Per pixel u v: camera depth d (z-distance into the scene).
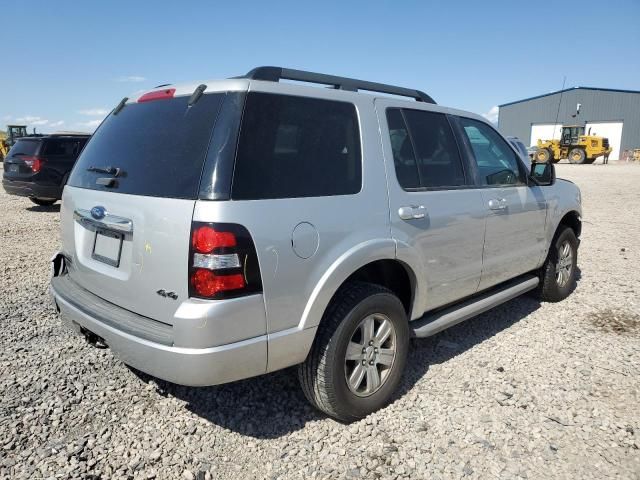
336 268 2.79
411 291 3.44
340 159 2.98
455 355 4.07
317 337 2.88
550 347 4.22
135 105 3.21
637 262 7.24
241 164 2.52
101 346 3.06
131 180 2.79
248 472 2.67
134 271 2.68
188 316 2.38
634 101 52.53
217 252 2.39
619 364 3.90
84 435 2.94
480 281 4.06
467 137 4.00
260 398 3.38
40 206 12.99
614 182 21.52
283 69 2.96
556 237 5.18
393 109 3.43
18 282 5.93
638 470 2.70
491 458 2.79
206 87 2.76
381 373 3.25
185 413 3.19
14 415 3.11
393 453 2.83
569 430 3.04
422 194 3.41
